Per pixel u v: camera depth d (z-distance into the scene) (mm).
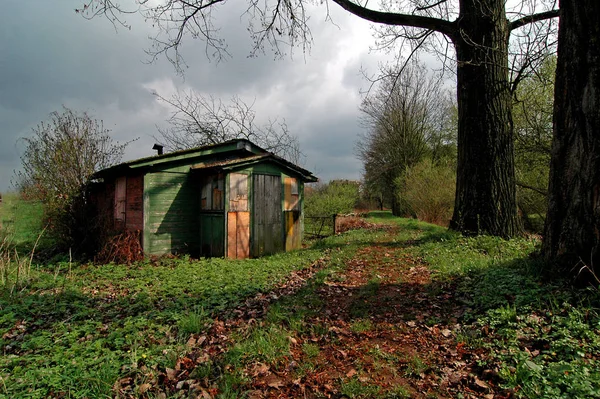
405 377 3150
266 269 8070
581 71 4211
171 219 10758
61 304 5594
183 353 3699
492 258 6145
